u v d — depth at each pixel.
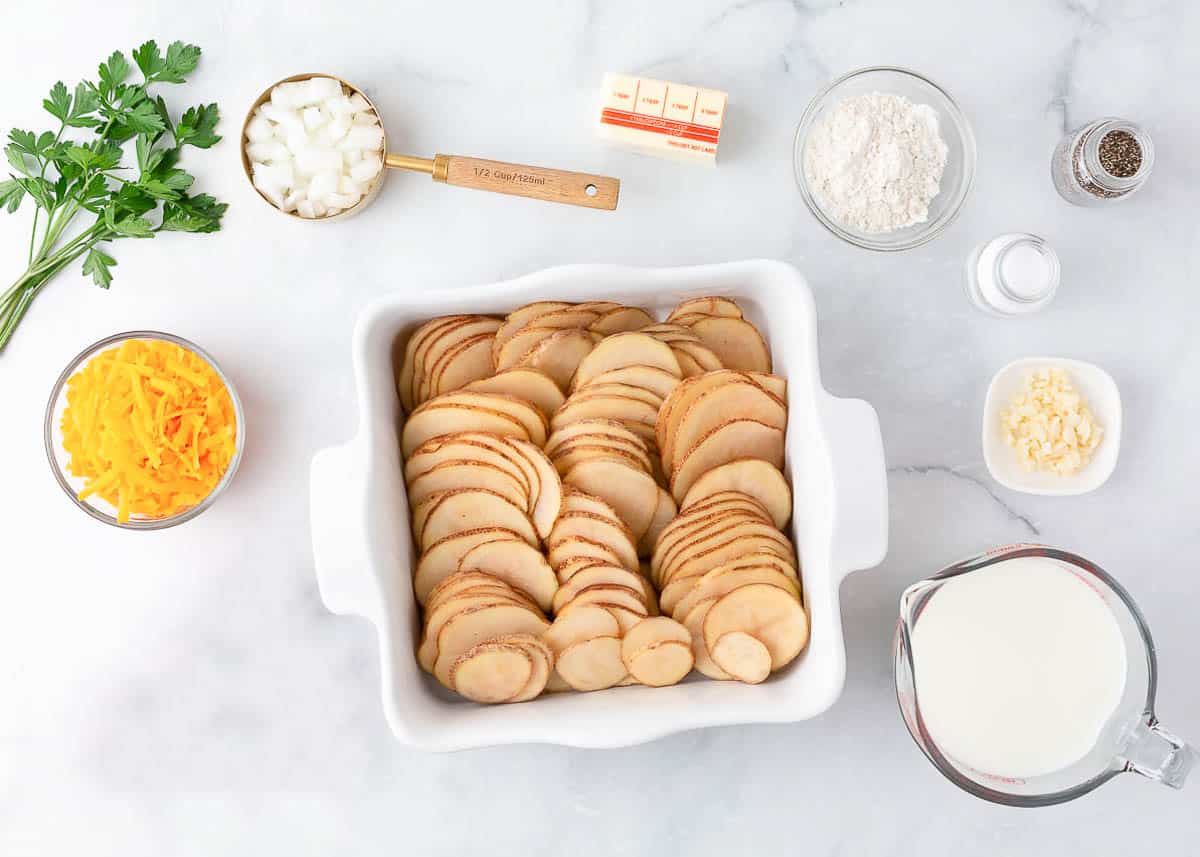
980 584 1.09
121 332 1.20
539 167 1.15
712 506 1.04
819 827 1.20
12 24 1.20
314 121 1.16
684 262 1.22
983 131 1.23
